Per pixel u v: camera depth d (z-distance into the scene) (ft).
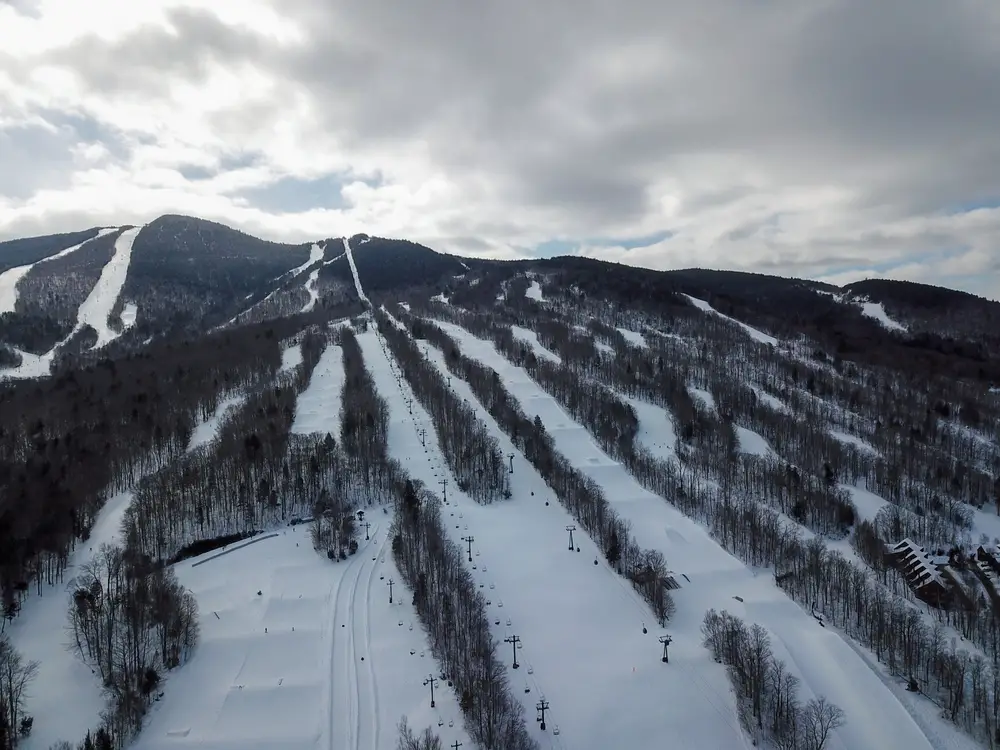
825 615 472.03
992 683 382.22
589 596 483.92
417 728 343.05
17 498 528.63
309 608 457.68
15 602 433.89
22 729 334.65
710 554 557.74
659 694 378.73
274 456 650.02
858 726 353.10
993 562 552.41
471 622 412.98
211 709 364.58
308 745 337.72
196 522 566.36
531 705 366.43
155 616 413.59
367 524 593.01
